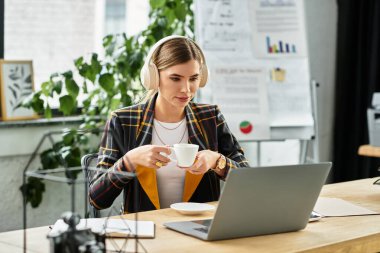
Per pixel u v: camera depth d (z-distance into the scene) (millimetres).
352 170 4953
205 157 2373
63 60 4227
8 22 3965
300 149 4887
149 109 2660
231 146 2746
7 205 3715
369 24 4820
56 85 3730
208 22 4195
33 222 3816
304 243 1869
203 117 2736
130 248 1776
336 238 1937
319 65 5012
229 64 4215
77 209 3953
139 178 2553
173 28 4258
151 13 4160
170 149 2332
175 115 2688
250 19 4289
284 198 1936
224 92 4191
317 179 1977
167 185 2613
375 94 4262
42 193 3816
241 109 4207
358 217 2246
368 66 4855
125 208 2580
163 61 2510
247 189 1847
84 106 3945
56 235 1534
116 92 3953
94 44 4379
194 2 4184
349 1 4910
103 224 1992
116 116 2633
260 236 1950
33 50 4086
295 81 4324
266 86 4270
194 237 1913
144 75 2566
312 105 4434
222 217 1848
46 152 3764
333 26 5074
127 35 4492
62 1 4184
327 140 5109
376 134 4176
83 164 2557
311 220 2164
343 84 4949
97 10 4367
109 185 2406
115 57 3955
